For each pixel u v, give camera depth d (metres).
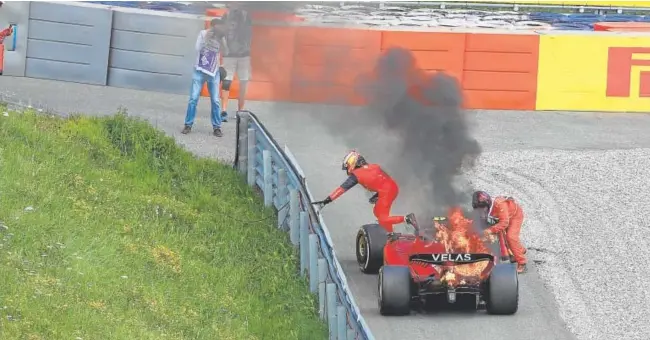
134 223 57.56
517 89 93.50
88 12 90.69
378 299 53.59
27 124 65.69
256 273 56.69
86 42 91.00
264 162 65.62
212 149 77.12
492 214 56.69
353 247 62.16
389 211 58.66
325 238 51.97
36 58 91.25
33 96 84.69
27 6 90.50
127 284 48.19
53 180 57.91
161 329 44.91
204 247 58.47
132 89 91.81
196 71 79.31
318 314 52.59
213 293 52.44
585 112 94.12
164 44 91.06
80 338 39.97
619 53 93.94
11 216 49.88
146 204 61.34
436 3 116.12
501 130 87.06
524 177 75.12
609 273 59.41
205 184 68.62
